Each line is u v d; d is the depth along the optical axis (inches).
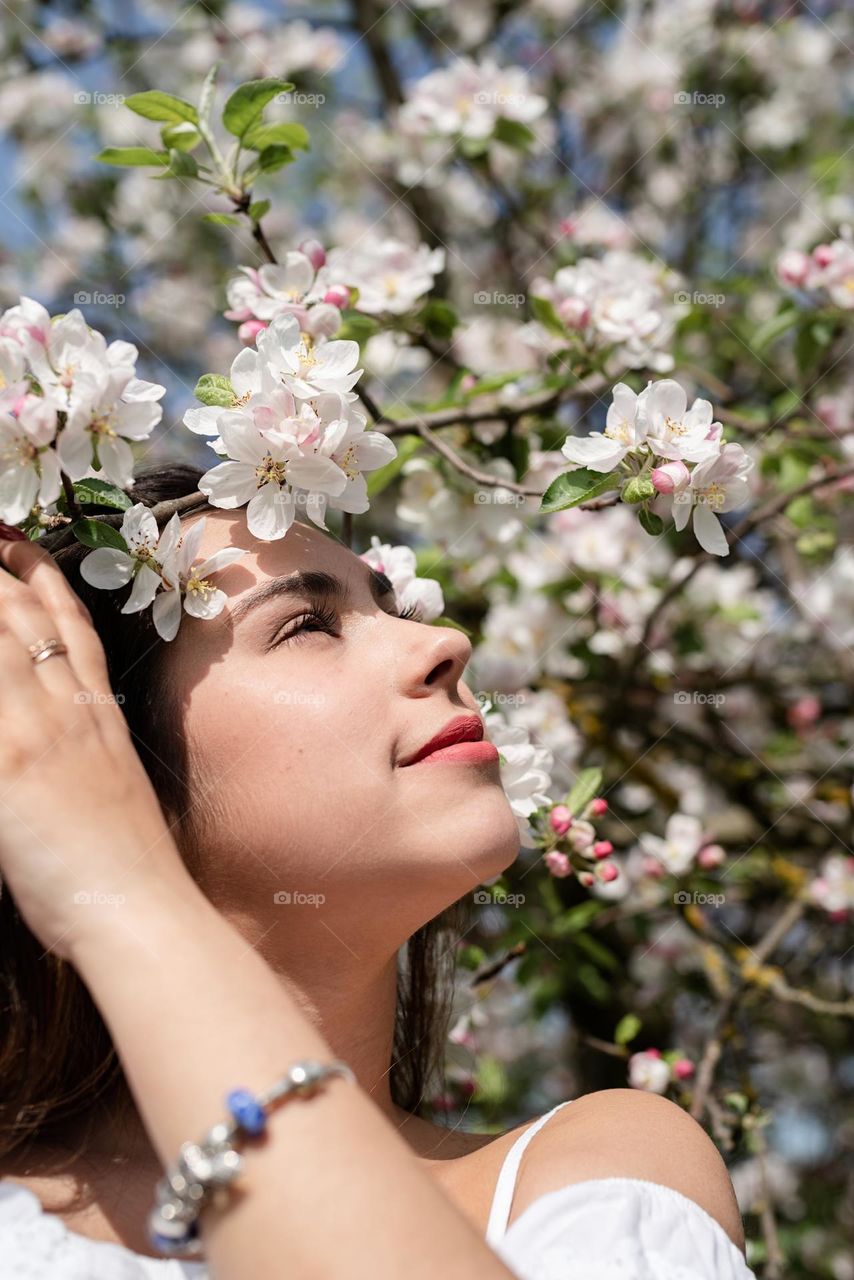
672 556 100.7
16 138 129.5
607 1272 33.2
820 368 88.0
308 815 40.3
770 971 79.5
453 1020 66.4
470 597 98.3
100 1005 32.0
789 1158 118.5
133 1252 36.9
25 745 34.5
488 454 75.5
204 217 64.0
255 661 42.1
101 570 42.6
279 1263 28.4
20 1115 41.1
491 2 135.7
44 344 40.9
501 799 42.2
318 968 42.3
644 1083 72.5
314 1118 30.0
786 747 110.8
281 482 44.4
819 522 93.2
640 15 137.4
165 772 42.0
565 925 85.3
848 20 138.5
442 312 73.8
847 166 120.5
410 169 116.6
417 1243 28.5
